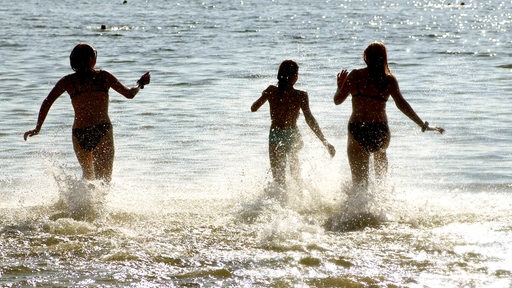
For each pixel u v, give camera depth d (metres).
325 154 19.06
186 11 93.38
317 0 117.56
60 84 14.65
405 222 13.05
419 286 9.85
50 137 22.72
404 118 25.47
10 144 21.70
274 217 13.42
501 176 17.62
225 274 10.41
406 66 41.00
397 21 76.06
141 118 25.88
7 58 45.19
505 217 13.18
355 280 10.09
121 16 84.50
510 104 27.88
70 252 11.45
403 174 17.83
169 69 40.41
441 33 62.16
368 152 14.08
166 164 19.08
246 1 115.00
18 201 15.27
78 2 111.06
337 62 43.19
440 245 11.52
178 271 10.56
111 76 14.80
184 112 26.98
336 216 13.55
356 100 14.13
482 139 21.94
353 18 80.31
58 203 14.57
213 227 12.82
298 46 52.66
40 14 85.88
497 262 10.72
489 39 56.31
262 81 35.41
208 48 51.53
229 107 28.11
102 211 13.85
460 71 38.31
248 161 19.33
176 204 14.59
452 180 17.16
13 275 10.40
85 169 14.83
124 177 17.55
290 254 11.20
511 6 101.19
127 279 10.26
